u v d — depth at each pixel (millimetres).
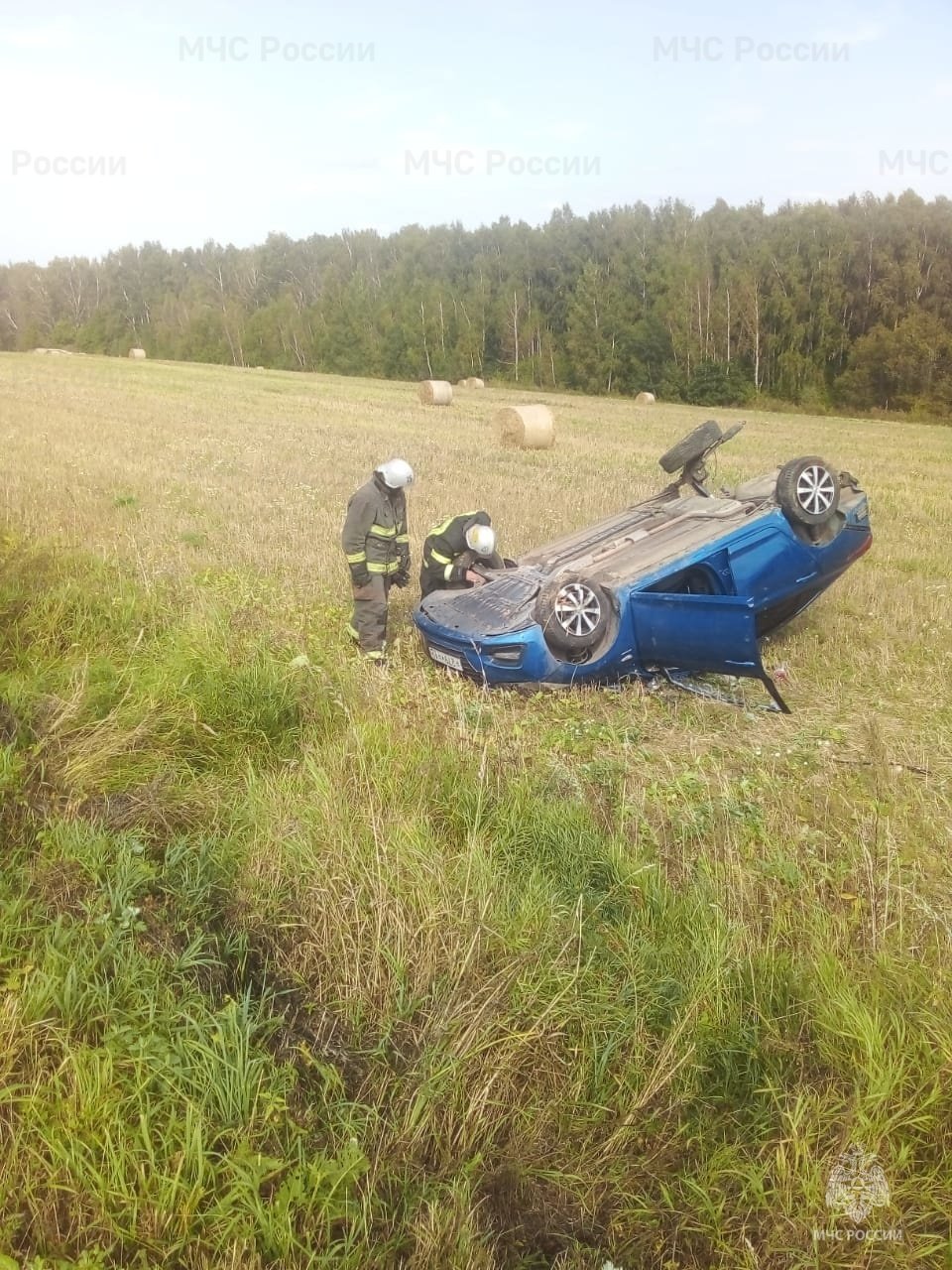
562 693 6297
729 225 73312
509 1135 2943
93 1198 2521
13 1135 2643
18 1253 2393
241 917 3770
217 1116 2785
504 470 17453
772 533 6723
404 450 19797
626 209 80438
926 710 6320
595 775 5082
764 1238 2643
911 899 3943
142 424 22953
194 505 12297
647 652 6363
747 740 5793
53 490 12633
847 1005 3117
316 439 21438
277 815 4309
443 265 86812
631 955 3520
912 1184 2711
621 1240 2699
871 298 57250
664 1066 3061
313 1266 2436
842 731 5871
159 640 6605
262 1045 3059
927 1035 3074
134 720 5059
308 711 5617
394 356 76875
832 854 4414
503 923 3557
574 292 73625
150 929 3613
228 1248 2434
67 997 3059
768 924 3814
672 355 63938
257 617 7469
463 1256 2500
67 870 3801
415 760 4820
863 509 7344
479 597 6863
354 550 6785
